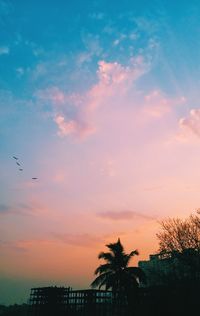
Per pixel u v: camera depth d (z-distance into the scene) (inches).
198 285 1441.9
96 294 1737.2
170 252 1636.3
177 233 1643.7
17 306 3951.8
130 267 1761.8
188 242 1603.1
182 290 1451.8
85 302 1742.1
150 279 1760.6
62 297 1914.4
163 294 1504.7
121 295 1705.2
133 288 1660.9
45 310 1959.9
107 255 1790.1
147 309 1545.3
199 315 1379.2
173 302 1451.8
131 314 1600.6
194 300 1408.7
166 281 1572.3
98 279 1761.8
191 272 1519.4
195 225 1653.5
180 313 1417.3
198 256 1537.9
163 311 1469.0
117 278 1726.1
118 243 1830.7
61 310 1867.6
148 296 1577.3
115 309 1694.1
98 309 1701.5
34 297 2111.2
